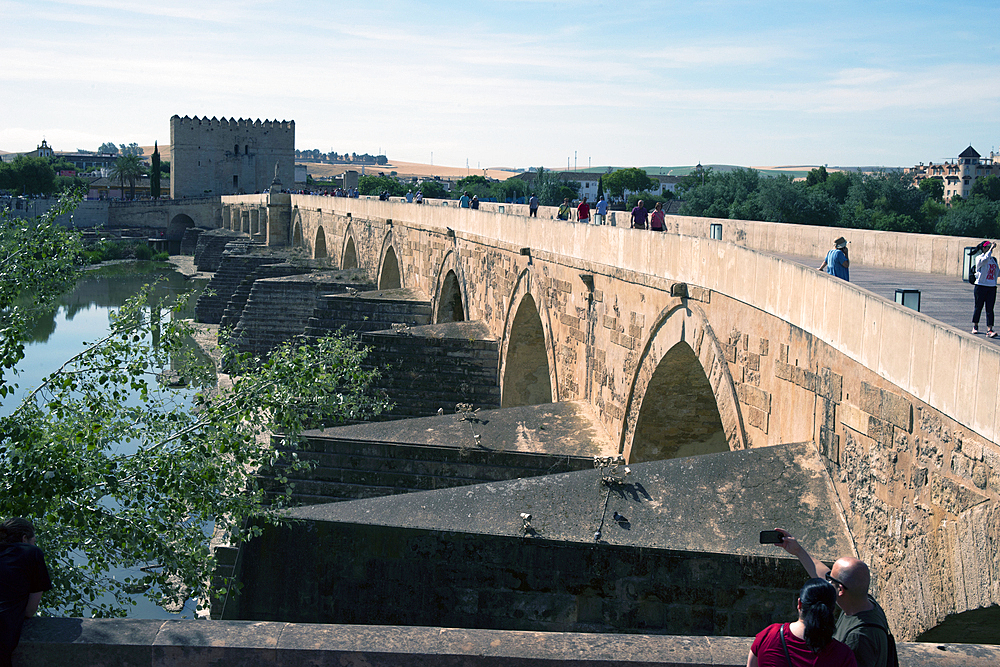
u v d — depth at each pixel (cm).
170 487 1280
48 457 1215
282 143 16338
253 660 623
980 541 812
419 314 4128
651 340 1844
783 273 1304
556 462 1938
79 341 6378
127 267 11238
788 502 1144
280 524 1186
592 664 609
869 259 2270
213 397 1445
